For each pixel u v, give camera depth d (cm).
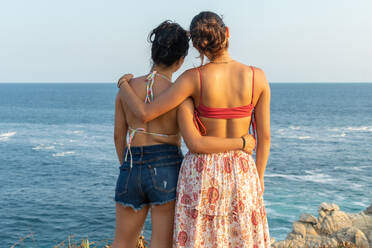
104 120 11175
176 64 264
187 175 249
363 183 3550
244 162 249
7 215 2898
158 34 257
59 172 4416
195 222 244
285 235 2255
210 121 246
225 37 243
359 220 1491
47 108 15362
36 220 2781
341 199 3011
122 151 281
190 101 249
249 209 248
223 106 245
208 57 248
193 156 250
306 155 5178
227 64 247
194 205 245
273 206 2819
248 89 244
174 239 251
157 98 247
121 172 262
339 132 7912
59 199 3328
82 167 4681
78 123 10381
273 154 5297
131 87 264
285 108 14550
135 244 273
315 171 4144
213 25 238
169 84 262
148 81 259
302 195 3131
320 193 3197
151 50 261
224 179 244
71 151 5866
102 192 3550
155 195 250
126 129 277
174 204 256
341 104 16538
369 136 7238
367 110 13650
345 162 4650
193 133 243
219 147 241
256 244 251
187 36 259
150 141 254
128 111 262
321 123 9750
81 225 2678
